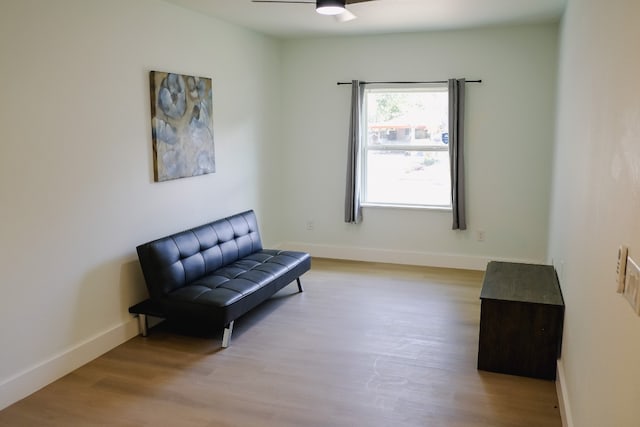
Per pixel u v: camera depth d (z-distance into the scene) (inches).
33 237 113.0
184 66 162.4
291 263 172.9
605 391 62.9
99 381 118.9
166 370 124.3
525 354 119.2
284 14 171.3
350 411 105.8
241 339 142.6
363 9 164.9
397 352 133.7
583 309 85.4
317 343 139.7
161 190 154.0
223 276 155.6
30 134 110.8
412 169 219.8
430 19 180.2
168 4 153.3
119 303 139.6
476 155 206.5
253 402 109.3
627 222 55.4
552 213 172.6
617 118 64.5
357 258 230.2
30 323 113.3
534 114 197.3
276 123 228.5
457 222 209.5
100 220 131.6
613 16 71.0
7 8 104.2
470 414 104.5
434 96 212.5
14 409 107.0
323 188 231.0
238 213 197.5
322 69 222.2
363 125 221.0
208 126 174.4
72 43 120.2
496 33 197.2
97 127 129.0
